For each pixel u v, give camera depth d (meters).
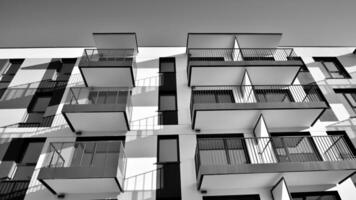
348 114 10.91
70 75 12.40
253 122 10.20
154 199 8.27
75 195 8.35
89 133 10.09
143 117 10.58
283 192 7.77
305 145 9.77
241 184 8.43
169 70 13.16
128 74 11.45
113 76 11.51
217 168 7.82
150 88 11.80
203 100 11.58
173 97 11.71
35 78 12.06
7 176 8.46
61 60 13.29
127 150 9.45
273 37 13.59
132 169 8.91
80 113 9.39
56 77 12.34
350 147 9.92
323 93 11.78
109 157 9.24
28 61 12.91
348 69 13.04
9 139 9.71
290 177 8.22
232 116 9.87
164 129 10.23
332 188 8.69
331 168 7.88
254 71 11.62
